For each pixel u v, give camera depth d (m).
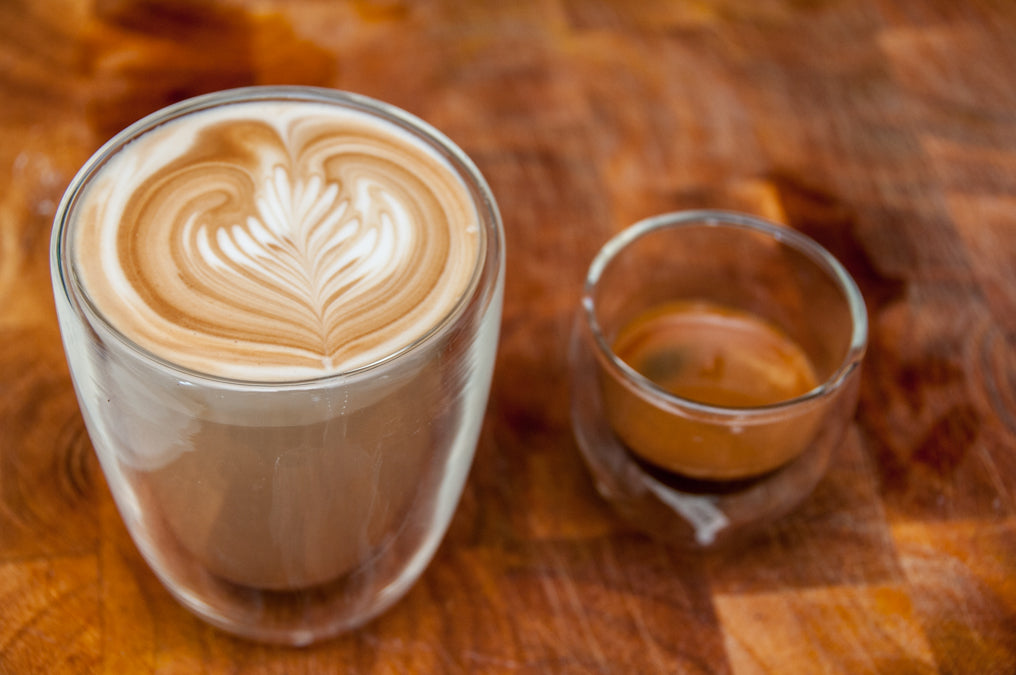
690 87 0.43
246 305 0.27
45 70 0.40
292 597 0.31
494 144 0.40
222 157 0.29
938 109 0.43
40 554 0.32
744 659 0.32
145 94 0.40
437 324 0.27
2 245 0.37
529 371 0.36
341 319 0.27
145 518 0.30
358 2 0.43
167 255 0.28
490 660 0.32
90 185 0.28
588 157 0.40
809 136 0.42
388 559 0.31
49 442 0.34
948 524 0.34
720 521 0.33
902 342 0.37
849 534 0.34
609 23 0.44
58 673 0.31
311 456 0.27
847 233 0.39
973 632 0.32
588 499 0.34
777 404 0.31
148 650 0.31
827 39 0.44
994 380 0.36
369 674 0.31
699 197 0.40
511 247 0.38
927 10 0.45
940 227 0.40
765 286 0.36
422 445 0.29
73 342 0.27
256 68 0.41
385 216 0.29
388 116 0.31
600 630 0.32
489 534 0.34
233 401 0.26
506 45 0.43
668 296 0.37
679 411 0.31
